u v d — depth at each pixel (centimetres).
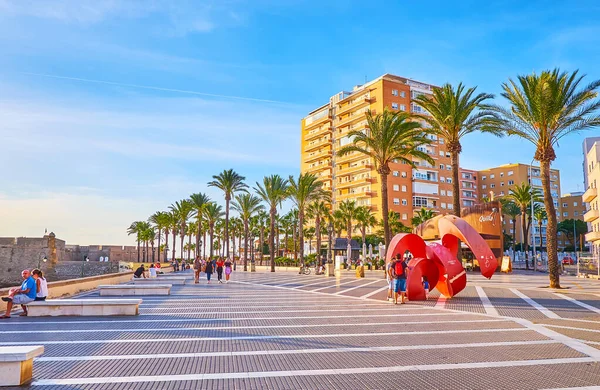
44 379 598
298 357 736
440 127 2992
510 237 9700
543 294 1972
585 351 789
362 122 8412
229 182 6184
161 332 980
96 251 7919
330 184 9394
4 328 1041
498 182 11650
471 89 2870
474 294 1959
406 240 1784
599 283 2902
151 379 599
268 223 10569
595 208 5519
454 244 1955
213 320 1174
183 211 8100
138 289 1973
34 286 1285
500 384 585
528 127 2505
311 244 9750
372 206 8038
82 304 1268
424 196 8212
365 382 592
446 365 685
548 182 2450
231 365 680
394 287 1603
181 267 6994
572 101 2342
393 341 877
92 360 709
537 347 823
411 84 8881
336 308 1459
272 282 2977
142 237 10938
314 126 10075
